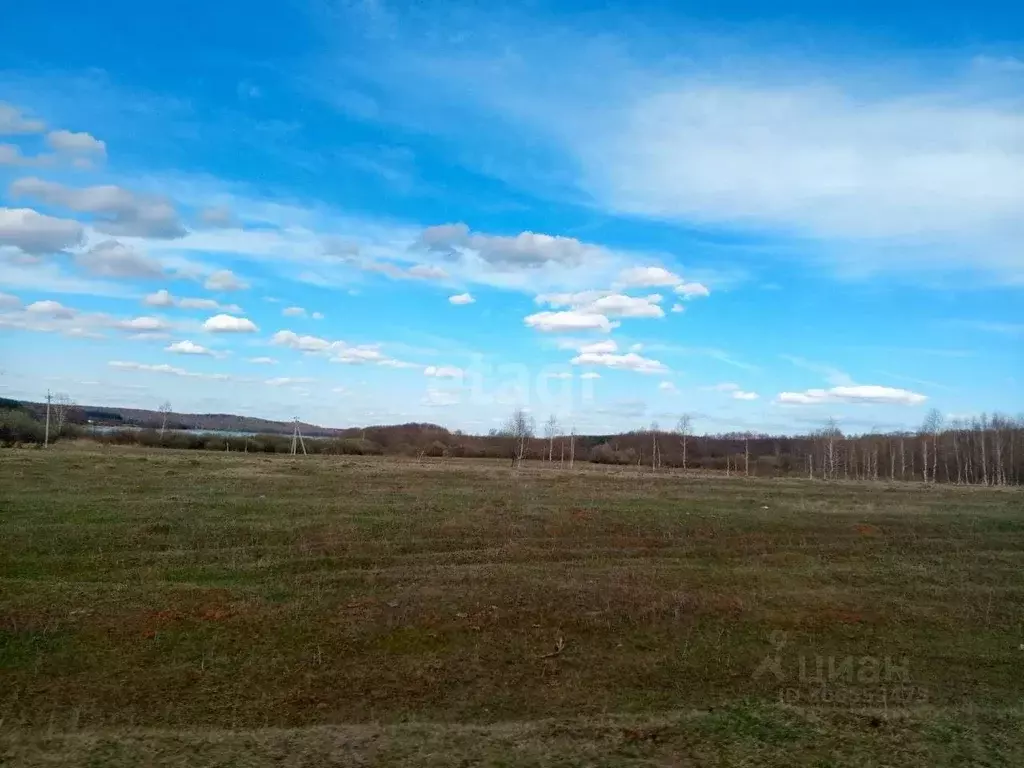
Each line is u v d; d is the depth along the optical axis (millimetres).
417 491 26906
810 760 6035
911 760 6090
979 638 11680
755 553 18078
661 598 13102
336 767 5867
